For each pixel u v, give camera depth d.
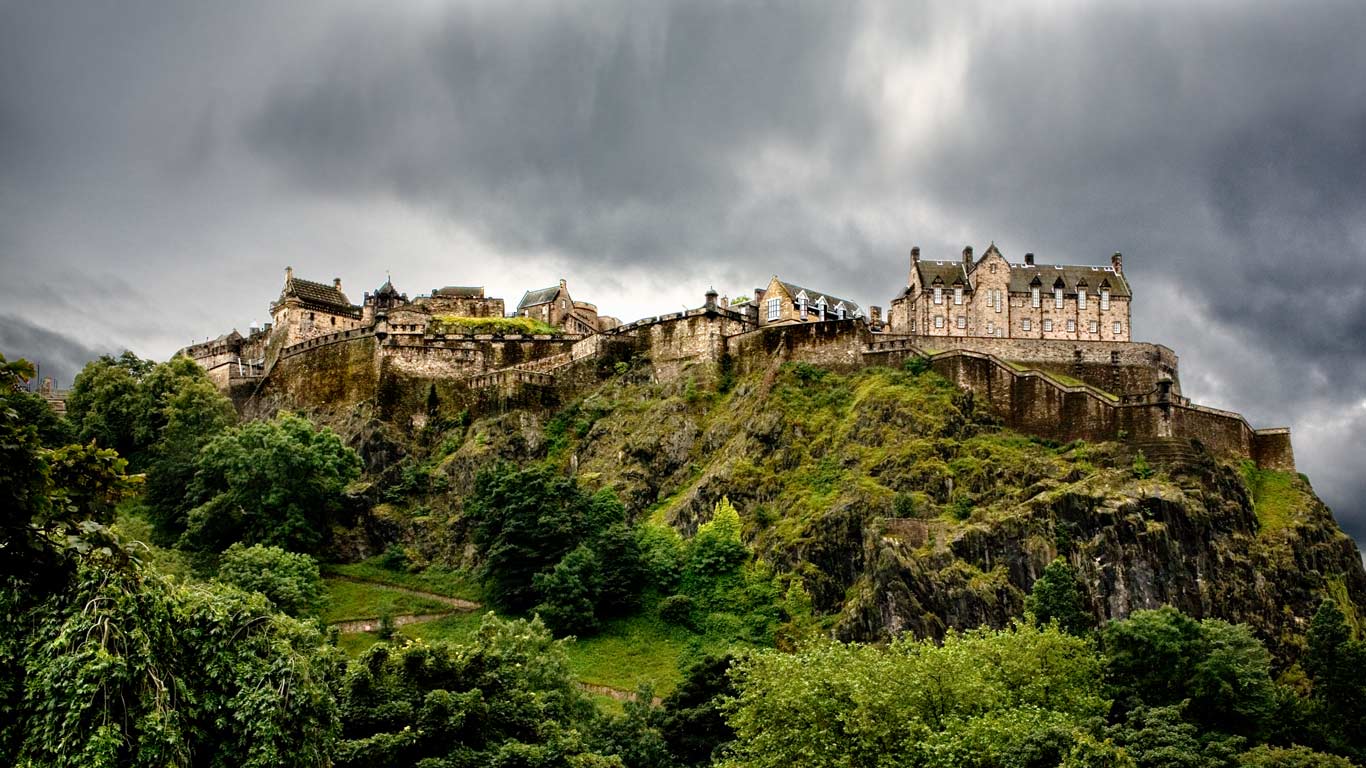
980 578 134.50
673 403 180.25
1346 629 120.38
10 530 41.59
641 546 154.25
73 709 40.91
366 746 69.62
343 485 174.25
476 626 147.50
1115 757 77.19
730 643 138.62
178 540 161.75
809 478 156.88
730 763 86.62
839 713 84.69
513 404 190.25
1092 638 115.44
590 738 99.38
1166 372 180.50
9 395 43.47
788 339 181.88
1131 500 140.88
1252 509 149.88
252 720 47.31
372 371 198.50
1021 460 152.12
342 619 148.38
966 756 79.25
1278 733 109.88
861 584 138.00
